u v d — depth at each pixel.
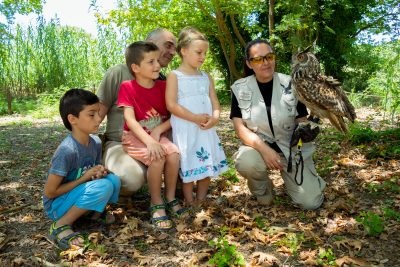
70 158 3.34
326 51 13.63
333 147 6.08
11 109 14.58
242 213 3.80
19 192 4.77
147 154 3.62
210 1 12.43
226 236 3.43
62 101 3.35
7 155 6.89
